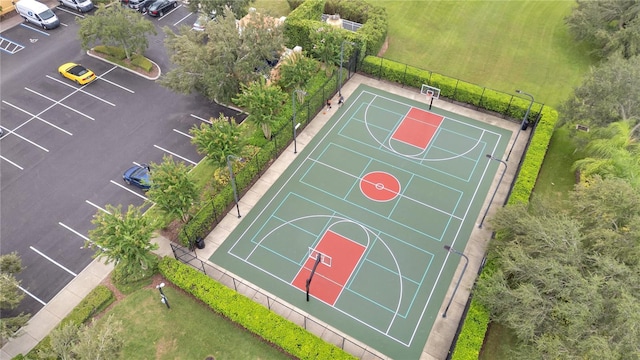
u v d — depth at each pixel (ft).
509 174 109.81
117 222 81.15
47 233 98.53
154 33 139.95
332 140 119.14
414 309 85.25
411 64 140.15
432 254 94.02
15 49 149.38
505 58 140.87
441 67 138.92
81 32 133.08
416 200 104.42
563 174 108.58
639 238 69.97
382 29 140.56
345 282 89.45
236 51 118.11
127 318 83.71
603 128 100.32
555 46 144.46
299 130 121.29
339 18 145.69
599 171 94.22
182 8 168.45
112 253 77.36
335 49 125.59
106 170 111.75
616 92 101.60
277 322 79.36
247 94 107.24
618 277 67.82
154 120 125.29
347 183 108.27
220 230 98.58
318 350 75.46
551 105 125.39
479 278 78.89
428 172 110.73
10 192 106.83
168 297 86.53
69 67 137.49
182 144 118.52
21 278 90.53
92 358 64.34
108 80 138.21
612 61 112.57
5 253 94.68
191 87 117.39
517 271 74.95
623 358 61.52
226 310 80.94
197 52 113.09
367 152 115.85
